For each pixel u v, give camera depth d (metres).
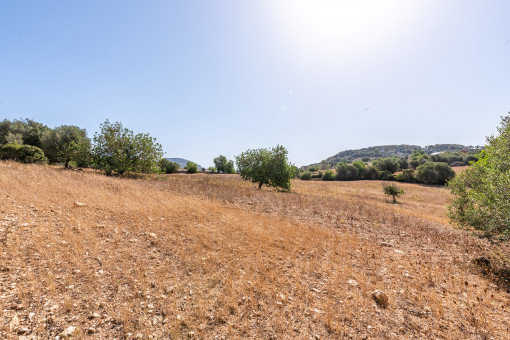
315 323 3.98
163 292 4.44
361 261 7.02
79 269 4.71
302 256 7.00
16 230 5.86
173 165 62.47
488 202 7.23
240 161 27.73
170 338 3.31
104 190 11.70
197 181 24.50
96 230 6.82
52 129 34.72
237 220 9.95
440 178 60.41
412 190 49.50
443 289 5.54
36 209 7.53
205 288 4.73
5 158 21.22
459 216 10.02
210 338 3.39
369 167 81.69
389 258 7.45
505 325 4.20
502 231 7.05
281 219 11.50
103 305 3.82
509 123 8.62
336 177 80.06
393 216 14.41
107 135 21.53
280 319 3.99
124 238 6.63
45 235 5.88
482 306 4.85
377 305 4.70
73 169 21.88
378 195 38.94
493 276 6.42
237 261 6.13
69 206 8.36
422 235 10.55
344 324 4.01
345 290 5.21
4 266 4.33
